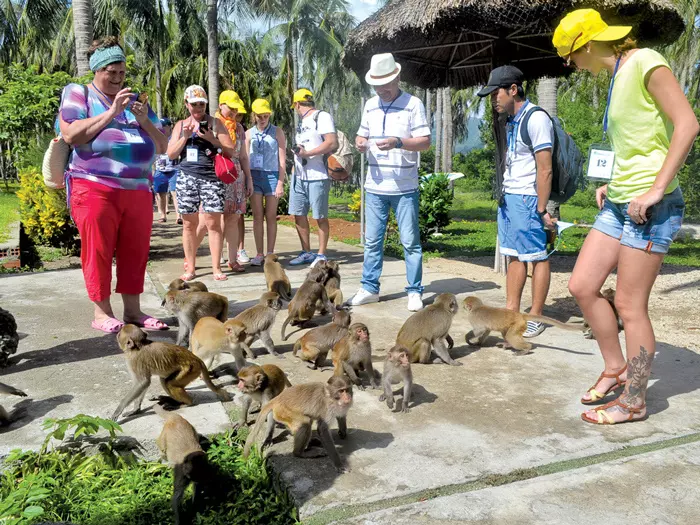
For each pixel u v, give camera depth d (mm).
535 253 5957
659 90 3717
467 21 7930
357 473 3549
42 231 12812
